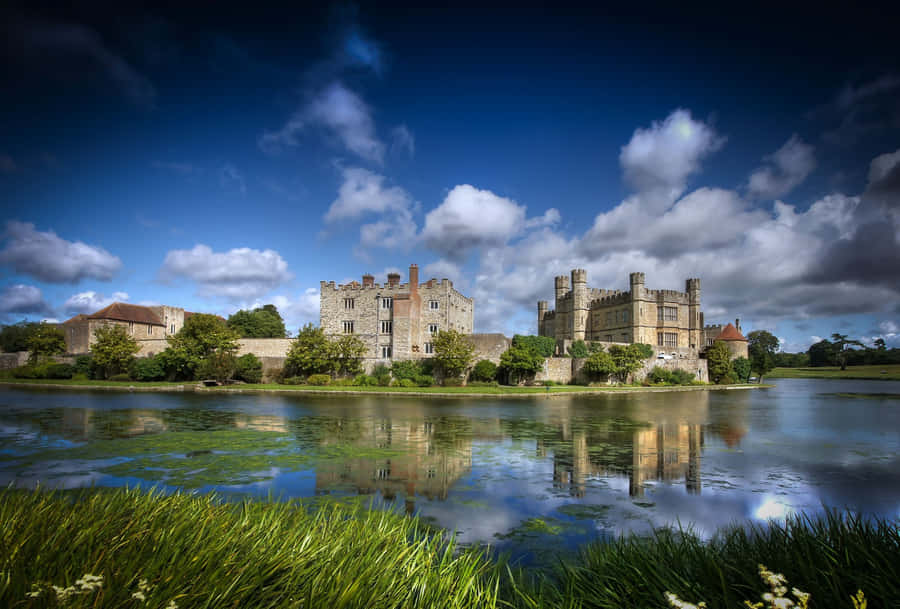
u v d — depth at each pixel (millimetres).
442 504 10414
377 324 59781
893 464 14844
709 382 71688
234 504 6938
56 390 45469
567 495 11211
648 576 4961
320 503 10250
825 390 61719
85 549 4129
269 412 28031
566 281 84812
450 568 5082
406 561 4895
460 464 14359
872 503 10688
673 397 45688
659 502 10711
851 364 138500
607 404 36656
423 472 13305
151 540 4473
